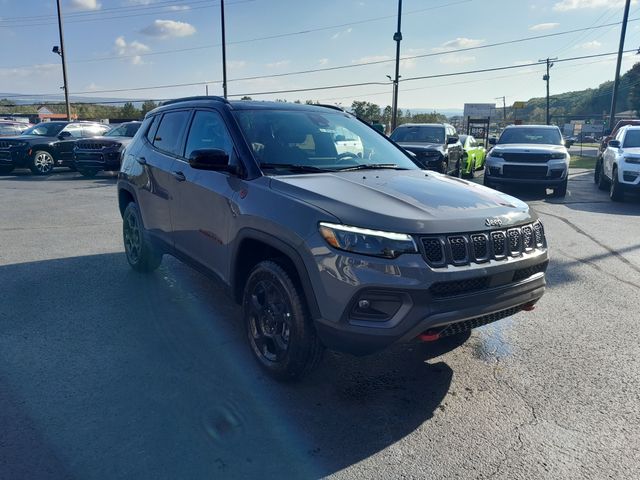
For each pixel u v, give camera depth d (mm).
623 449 2926
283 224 3312
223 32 31578
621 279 6094
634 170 11648
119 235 7953
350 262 2979
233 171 3855
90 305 4934
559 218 9984
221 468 2703
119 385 3492
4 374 3613
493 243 3256
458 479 2664
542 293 3635
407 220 3045
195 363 3822
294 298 3309
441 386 3596
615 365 3936
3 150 16656
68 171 18516
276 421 3133
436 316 2986
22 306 4891
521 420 3199
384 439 2988
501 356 4070
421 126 15625
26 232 8117
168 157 4930
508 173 13195
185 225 4547
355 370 3801
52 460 2729
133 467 2691
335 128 4699
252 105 4480
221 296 5234
